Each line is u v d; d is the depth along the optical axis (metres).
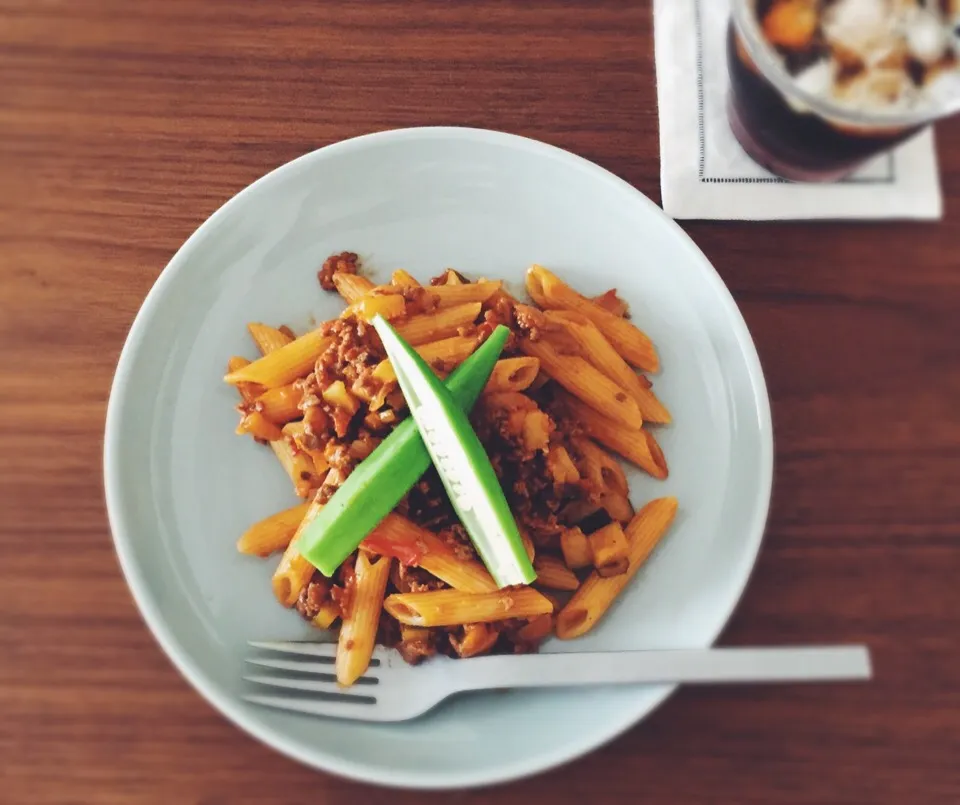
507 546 0.25
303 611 0.27
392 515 0.27
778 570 0.28
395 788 0.25
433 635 0.26
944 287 0.30
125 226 0.31
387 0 0.33
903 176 0.30
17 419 0.29
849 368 0.29
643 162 0.31
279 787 0.26
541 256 0.31
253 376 0.28
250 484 0.29
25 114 0.32
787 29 0.25
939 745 0.26
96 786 0.26
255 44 0.32
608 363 0.29
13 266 0.30
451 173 0.30
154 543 0.27
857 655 0.24
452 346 0.28
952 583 0.28
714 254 0.30
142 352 0.28
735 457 0.28
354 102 0.32
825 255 0.30
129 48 0.32
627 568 0.27
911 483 0.28
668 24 0.32
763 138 0.29
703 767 0.26
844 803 0.26
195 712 0.26
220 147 0.32
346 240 0.31
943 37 0.25
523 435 0.27
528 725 0.25
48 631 0.27
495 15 0.33
